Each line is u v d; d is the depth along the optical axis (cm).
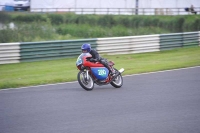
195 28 14862
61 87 4203
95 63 4022
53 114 2938
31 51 6347
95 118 2819
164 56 7181
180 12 17088
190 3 17088
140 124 2656
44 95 3728
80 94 3769
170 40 8088
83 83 3969
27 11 18050
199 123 2694
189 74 5125
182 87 4162
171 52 7762
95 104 3306
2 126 2581
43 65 6053
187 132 2464
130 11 17475
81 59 3950
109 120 2764
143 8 17500
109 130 2498
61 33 13000
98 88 4138
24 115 2902
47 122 2694
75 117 2844
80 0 18275
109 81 4112
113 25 16275
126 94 3769
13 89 4116
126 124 2653
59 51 6675
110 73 4122
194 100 3494
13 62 6159
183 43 8350
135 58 6931
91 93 3825
